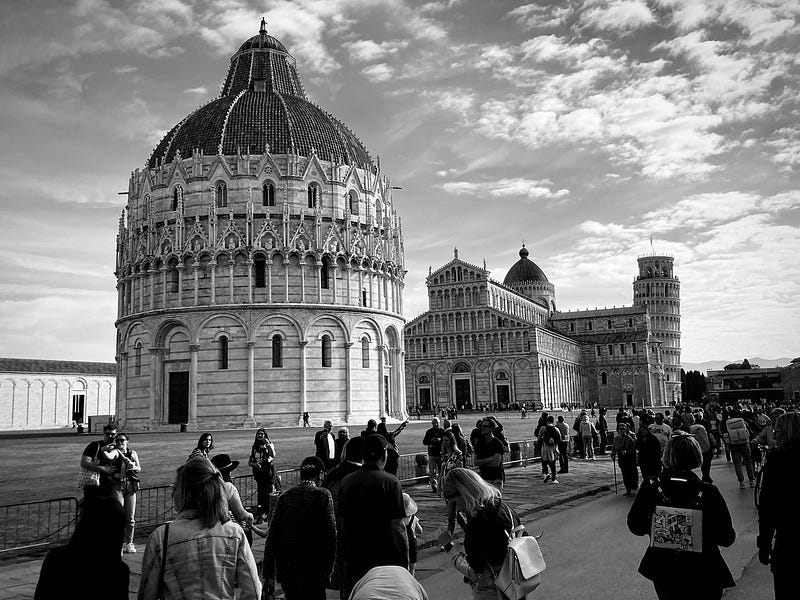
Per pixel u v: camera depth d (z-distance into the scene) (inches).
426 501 1120.8
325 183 3437.5
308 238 3292.3
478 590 393.1
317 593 438.6
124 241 3563.0
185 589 327.0
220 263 3233.3
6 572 687.7
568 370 7485.2
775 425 423.2
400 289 3811.5
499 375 6373.0
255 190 3329.2
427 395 6569.9
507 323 6373.0
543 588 599.5
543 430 1400.1
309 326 3245.6
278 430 2952.8
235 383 3159.5
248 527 565.3
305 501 448.5
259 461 991.0
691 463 402.9
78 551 290.5
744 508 1007.0
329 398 3257.9
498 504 399.2
